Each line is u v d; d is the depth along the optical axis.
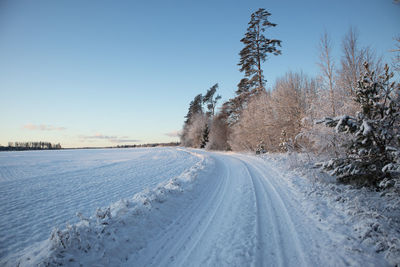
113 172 16.58
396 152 4.86
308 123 11.81
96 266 3.22
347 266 2.94
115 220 4.39
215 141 40.00
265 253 3.44
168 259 3.49
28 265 3.04
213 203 6.45
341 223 4.18
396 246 3.13
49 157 39.19
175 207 6.02
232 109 31.91
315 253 3.32
